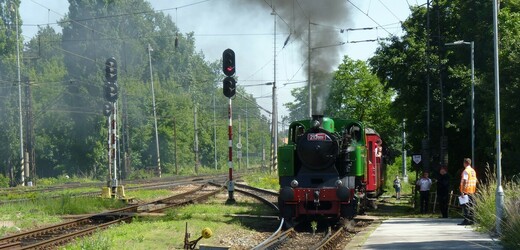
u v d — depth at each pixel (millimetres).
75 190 38156
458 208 26484
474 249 14414
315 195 20656
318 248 15141
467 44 31516
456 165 34562
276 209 26188
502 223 15562
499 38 30547
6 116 65062
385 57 37156
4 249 14828
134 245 15594
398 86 36781
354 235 18938
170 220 21359
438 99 34312
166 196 34125
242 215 23375
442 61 34531
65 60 79125
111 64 29109
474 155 30703
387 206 32250
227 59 28672
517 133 25859
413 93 36469
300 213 21000
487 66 31094
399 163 62500
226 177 60375
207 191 38594
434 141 34281
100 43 77500
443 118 31219
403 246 15195
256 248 14797
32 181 54406
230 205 28469
